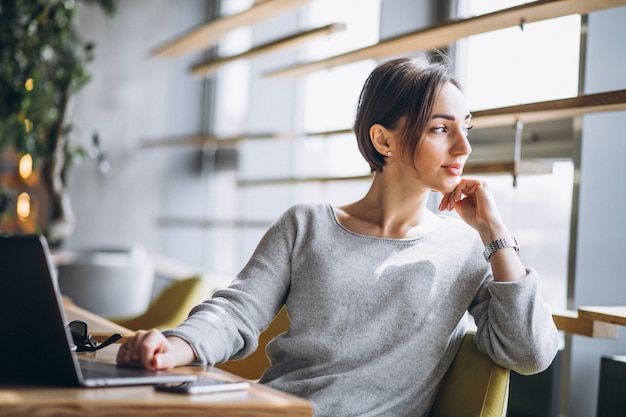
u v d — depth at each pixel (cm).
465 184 178
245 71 577
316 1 484
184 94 654
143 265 511
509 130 323
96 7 643
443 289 172
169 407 112
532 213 303
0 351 126
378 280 170
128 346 141
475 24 262
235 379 135
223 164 588
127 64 650
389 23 386
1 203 561
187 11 657
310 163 476
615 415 217
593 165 265
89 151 619
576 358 262
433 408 177
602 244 264
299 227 177
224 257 577
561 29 288
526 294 163
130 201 652
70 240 633
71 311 263
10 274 122
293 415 118
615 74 263
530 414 229
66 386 120
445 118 170
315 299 171
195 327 152
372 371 167
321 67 374
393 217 177
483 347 168
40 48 519
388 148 175
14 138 523
